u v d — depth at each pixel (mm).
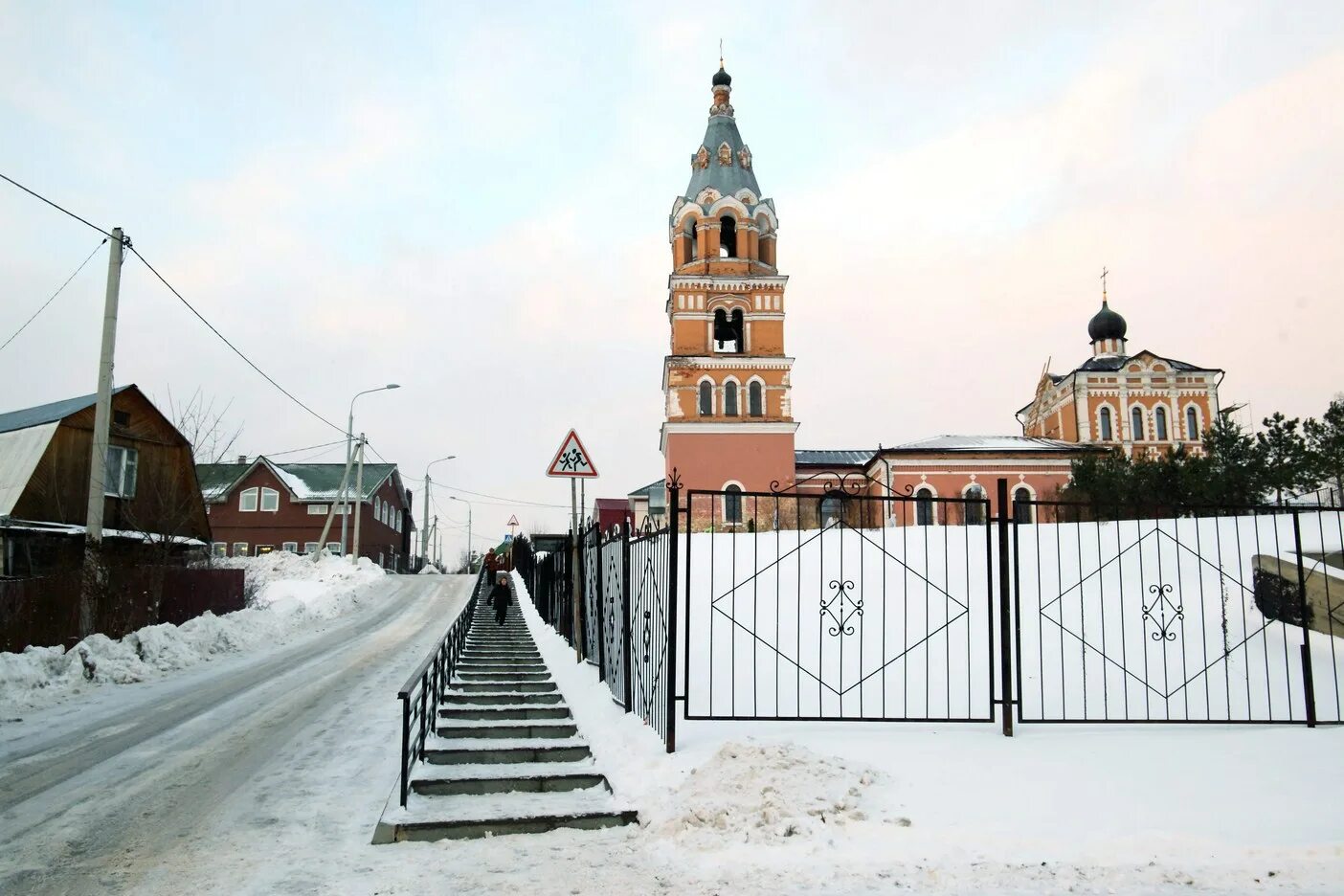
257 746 9398
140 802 7207
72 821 6695
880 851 5473
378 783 7785
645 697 8836
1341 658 10750
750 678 10961
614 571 11336
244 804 7137
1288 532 15297
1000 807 6066
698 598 15164
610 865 5578
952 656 11648
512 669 14664
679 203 44625
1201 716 9445
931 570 15734
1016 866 5258
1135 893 4926
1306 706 8305
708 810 6059
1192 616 12531
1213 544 15133
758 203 44281
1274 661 10938
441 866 5621
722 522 40031
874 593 14883
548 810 6543
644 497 56094
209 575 23641
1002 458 42875
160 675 15312
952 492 42656
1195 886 4996
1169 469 30422
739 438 41219
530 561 34250
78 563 17062
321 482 55625
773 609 14297
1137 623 12430
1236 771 6691
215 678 15039
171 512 25219
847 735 7703
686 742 7680
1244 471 28984
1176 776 6590
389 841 6129
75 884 5398
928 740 7531
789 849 5551
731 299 42875
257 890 5254
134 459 27219
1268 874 5113
